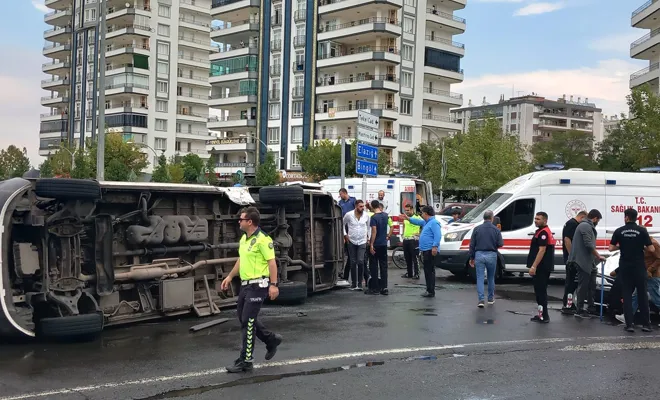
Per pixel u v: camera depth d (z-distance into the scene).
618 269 10.95
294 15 68.44
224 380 6.68
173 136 91.12
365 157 18.78
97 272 8.75
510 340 9.03
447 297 13.05
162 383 6.50
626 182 16.16
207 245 10.73
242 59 72.50
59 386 6.30
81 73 92.75
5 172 91.56
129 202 9.57
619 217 16.00
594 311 11.42
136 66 86.88
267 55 70.88
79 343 8.25
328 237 13.74
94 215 8.89
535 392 6.57
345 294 13.27
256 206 11.95
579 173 16.02
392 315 10.76
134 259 9.65
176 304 9.87
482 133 48.38
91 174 56.72
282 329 9.43
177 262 10.13
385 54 62.44
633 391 6.67
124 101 89.38
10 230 7.93
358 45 66.75
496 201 16.12
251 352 7.04
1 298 7.66
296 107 68.25
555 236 15.62
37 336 8.05
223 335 8.91
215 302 10.80
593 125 146.50
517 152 50.50
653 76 50.16
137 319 9.51
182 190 10.17
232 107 74.94
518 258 15.57
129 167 61.56
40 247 8.24
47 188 8.12
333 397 6.23
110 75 88.75
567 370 7.48
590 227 11.05
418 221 15.80
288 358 7.66
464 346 8.56
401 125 66.12
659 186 16.33
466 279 16.45
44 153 100.00
